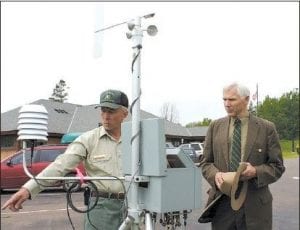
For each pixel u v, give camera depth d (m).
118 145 3.12
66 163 3.00
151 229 2.28
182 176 2.30
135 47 2.37
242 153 3.21
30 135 2.17
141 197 2.37
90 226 3.08
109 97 3.05
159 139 2.22
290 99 38.47
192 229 7.20
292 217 9.29
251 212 3.19
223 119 3.38
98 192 2.93
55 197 12.55
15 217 9.48
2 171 14.59
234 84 3.23
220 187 3.10
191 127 39.62
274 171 3.17
